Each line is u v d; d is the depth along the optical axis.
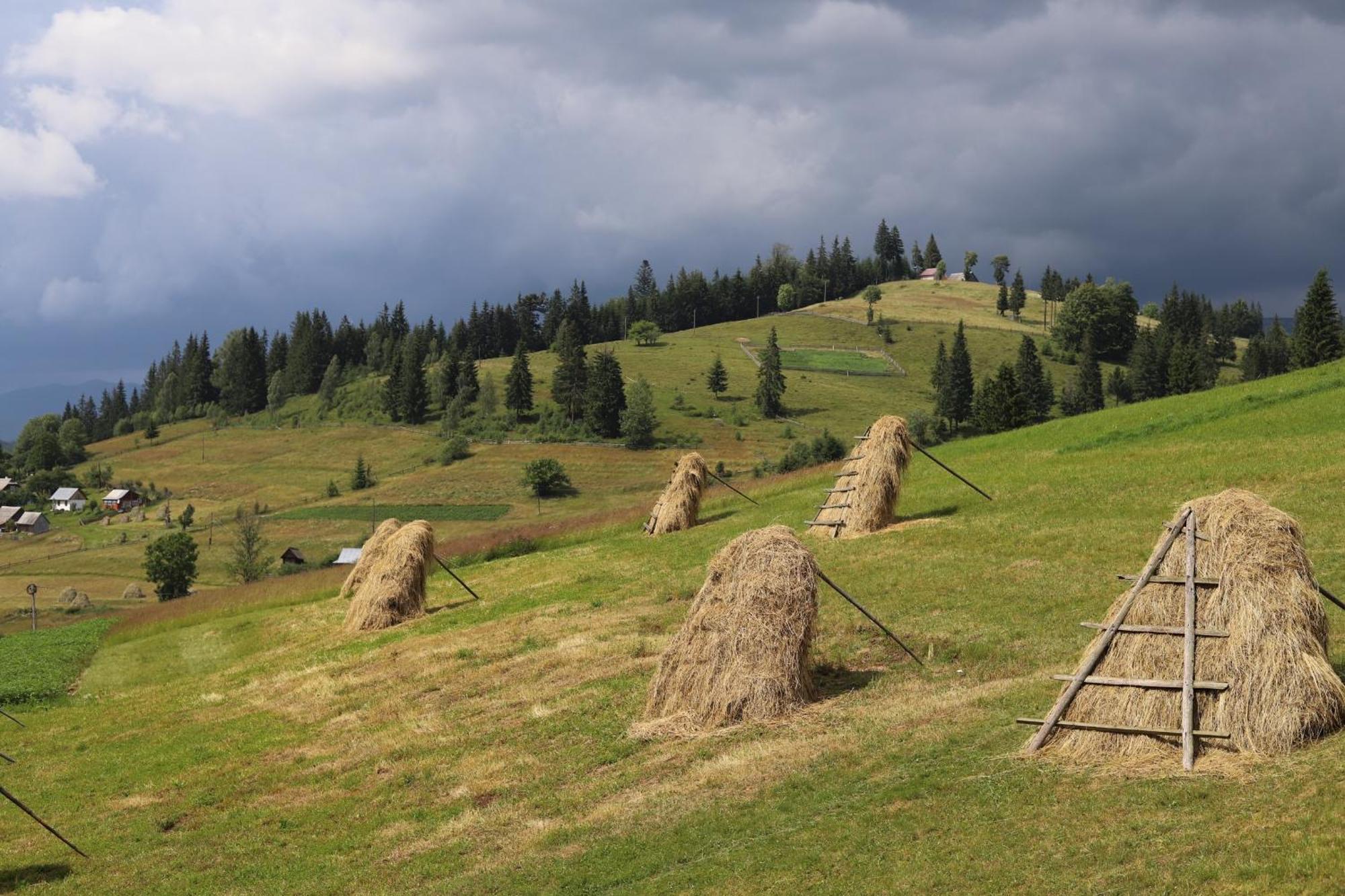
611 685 21.81
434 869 14.55
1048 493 33.81
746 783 15.09
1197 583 13.46
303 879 15.17
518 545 47.53
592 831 14.66
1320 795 10.75
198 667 34.84
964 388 189.00
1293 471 30.73
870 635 21.92
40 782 22.44
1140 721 13.12
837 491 34.19
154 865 16.72
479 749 19.52
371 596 34.72
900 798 13.24
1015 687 16.97
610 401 194.50
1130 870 10.20
